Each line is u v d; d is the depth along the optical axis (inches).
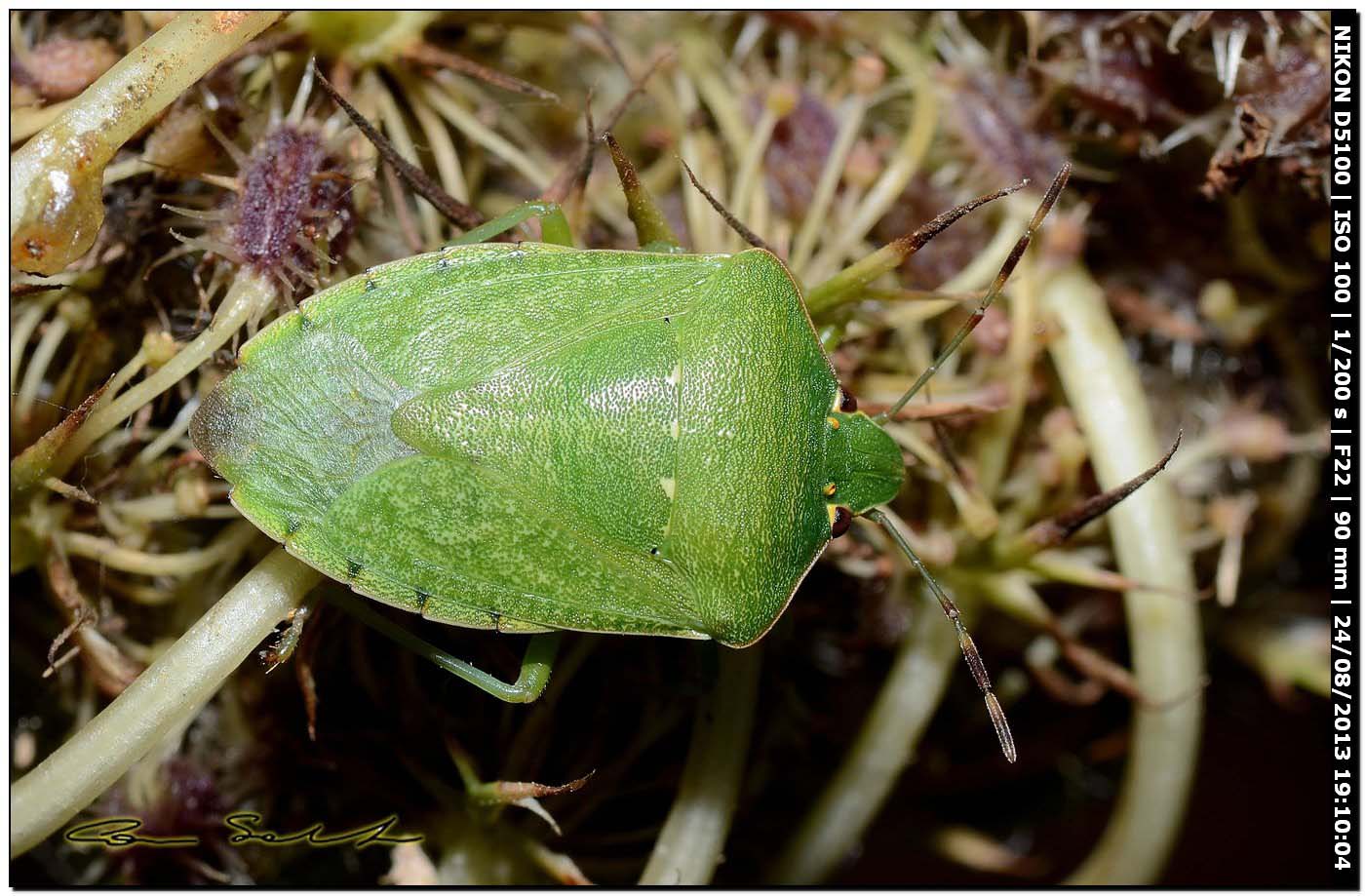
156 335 3.2
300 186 3.2
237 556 3.3
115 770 3.2
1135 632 3.5
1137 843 3.5
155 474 3.3
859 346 3.4
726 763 3.4
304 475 3.1
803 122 3.5
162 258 3.2
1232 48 3.3
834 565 3.5
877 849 3.7
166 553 3.3
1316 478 3.6
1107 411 3.5
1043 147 3.5
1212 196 3.4
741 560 3.2
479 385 3.1
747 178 3.4
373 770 3.3
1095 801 3.7
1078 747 3.7
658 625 3.2
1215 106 3.4
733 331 3.2
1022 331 3.5
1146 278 3.5
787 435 3.2
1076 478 3.5
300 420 3.1
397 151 3.3
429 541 3.1
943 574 3.5
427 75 3.3
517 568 3.2
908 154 3.4
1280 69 3.4
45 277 3.2
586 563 3.2
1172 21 3.4
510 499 3.1
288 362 3.1
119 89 3.2
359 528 3.1
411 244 3.3
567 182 3.3
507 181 3.5
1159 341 3.6
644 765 3.4
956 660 3.6
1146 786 3.5
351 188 3.2
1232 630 3.6
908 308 3.4
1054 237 3.5
